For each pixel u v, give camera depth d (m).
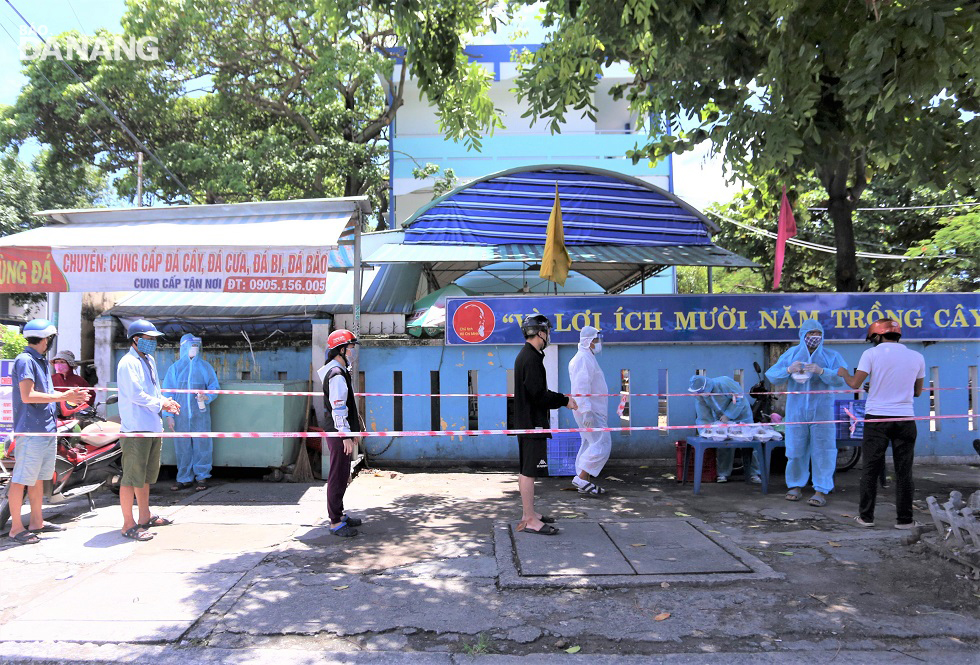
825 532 5.80
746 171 6.51
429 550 5.32
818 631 3.88
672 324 8.78
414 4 6.85
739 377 8.93
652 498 7.14
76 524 6.14
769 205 10.30
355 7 7.35
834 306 8.79
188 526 6.04
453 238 9.78
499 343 8.80
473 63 8.08
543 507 6.75
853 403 8.22
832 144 5.82
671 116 7.13
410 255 9.31
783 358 7.13
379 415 8.88
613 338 8.77
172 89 19.28
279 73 19.88
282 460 7.77
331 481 5.71
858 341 8.81
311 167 18.42
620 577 4.64
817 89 5.32
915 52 4.43
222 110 19.78
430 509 6.64
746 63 6.12
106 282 7.45
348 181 20.30
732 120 5.84
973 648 3.69
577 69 7.96
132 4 18.02
